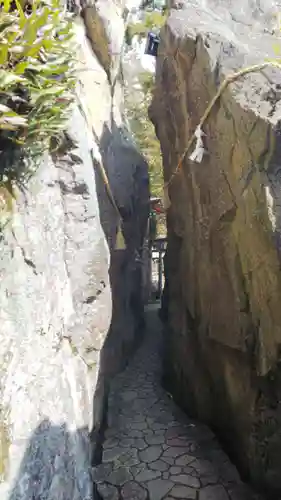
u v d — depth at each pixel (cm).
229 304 387
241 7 473
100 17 568
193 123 426
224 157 361
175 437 473
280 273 281
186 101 439
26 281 229
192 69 414
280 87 308
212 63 366
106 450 451
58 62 243
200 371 487
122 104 808
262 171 294
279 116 285
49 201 284
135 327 748
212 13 467
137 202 763
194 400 505
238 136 327
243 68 344
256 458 370
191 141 393
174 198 539
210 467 420
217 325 412
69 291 305
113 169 629
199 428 486
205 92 389
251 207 311
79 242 315
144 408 541
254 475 376
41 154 258
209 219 415
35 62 217
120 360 639
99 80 578
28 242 240
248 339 358
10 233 225
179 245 548
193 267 476
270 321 308
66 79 260
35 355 226
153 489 393
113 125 668
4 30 198
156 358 711
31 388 215
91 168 348
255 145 300
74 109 314
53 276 273
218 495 381
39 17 206
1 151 222
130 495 385
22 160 241
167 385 595
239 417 399
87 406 313
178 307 561
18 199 241
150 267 1013
